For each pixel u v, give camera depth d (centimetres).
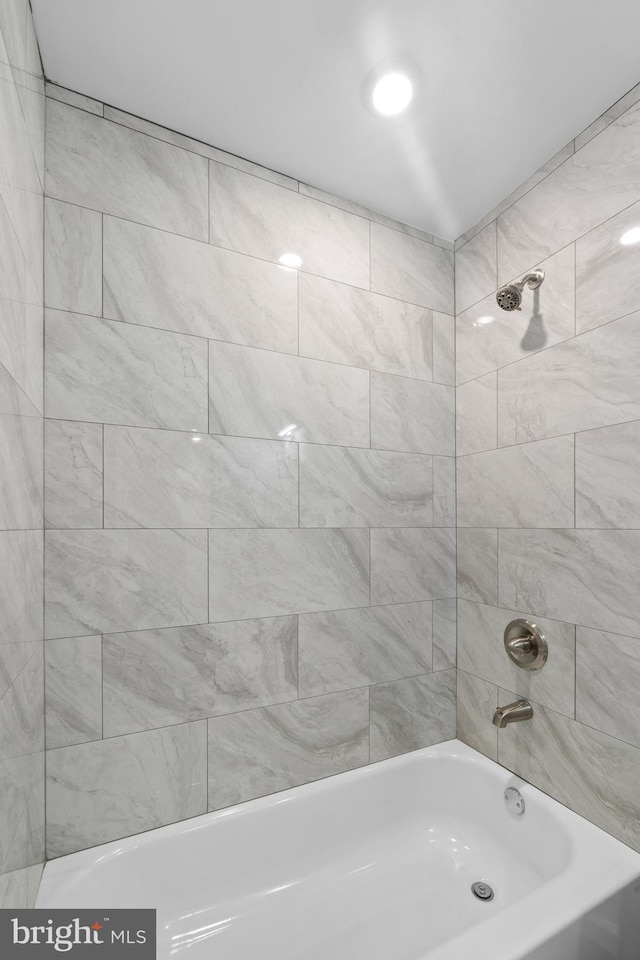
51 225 128
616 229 137
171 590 140
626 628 133
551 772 154
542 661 157
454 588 195
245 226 157
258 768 153
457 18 113
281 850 151
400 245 189
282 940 134
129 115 140
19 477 93
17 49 94
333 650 167
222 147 153
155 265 142
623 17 112
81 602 128
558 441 154
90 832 129
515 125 145
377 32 116
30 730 105
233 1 108
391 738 178
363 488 175
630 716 131
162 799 138
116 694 132
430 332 194
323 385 168
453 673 194
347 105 137
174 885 135
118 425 134
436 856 167
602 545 139
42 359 123
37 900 111
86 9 110
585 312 146
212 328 149
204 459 146
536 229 163
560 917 110
